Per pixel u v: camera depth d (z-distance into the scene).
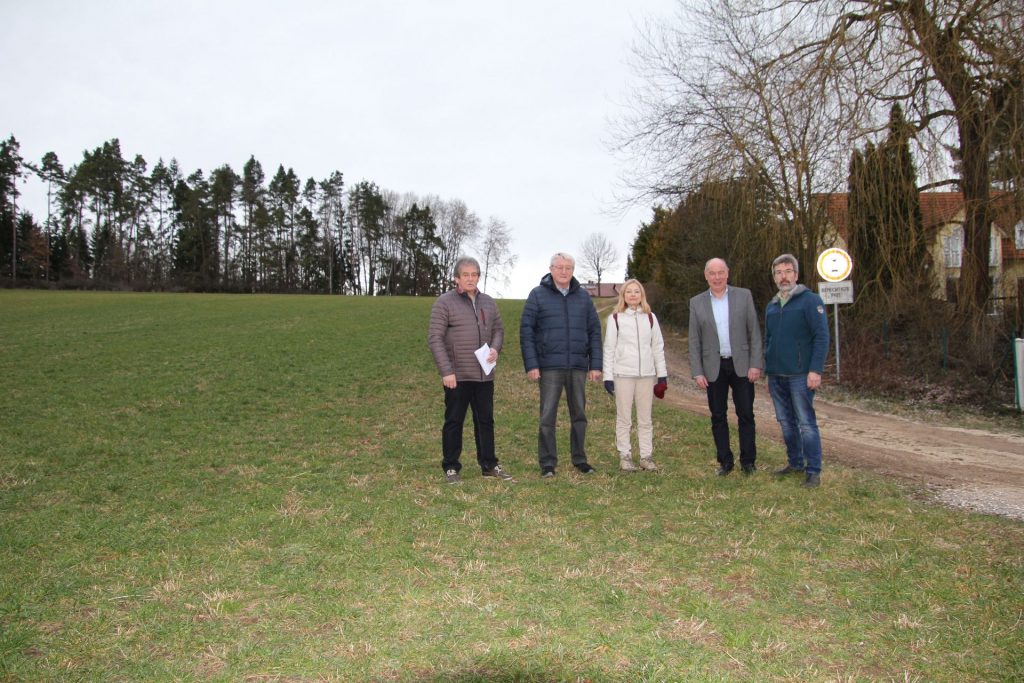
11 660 3.15
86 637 3.40
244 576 4.20
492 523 5.25
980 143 14.12
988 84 14.08
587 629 3.46
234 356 17.33
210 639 3.38
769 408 13.14
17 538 4.93
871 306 17.14
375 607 3.73
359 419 10.41
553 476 6.89
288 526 5.20
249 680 3.01
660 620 3.57
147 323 25.97
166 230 76.50
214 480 6.79
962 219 15.07
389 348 19.72
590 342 7.15
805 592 3.95
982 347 14.16
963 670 3.06
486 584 4.04
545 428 6.98
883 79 15.12
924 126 15.05
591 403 12.15
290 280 83.38
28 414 10.24
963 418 12.27
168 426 9.64
